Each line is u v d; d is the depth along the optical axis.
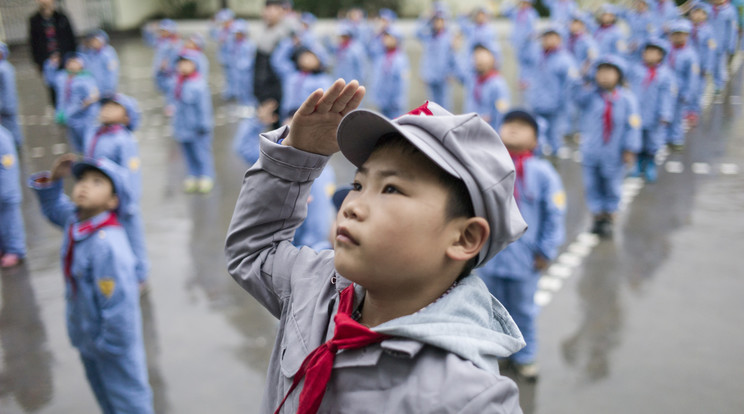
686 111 9.86
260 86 7.63
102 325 2.84
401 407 0.87
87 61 10.91
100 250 2.77
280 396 1.08
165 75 11.14
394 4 25.27
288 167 1.17
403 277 0.91
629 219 6.32
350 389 0.92
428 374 0.87
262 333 4.32
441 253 0.91
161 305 4.71
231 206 6.82
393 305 0.96
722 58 11.57
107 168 2.92
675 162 8.12
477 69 7.22
